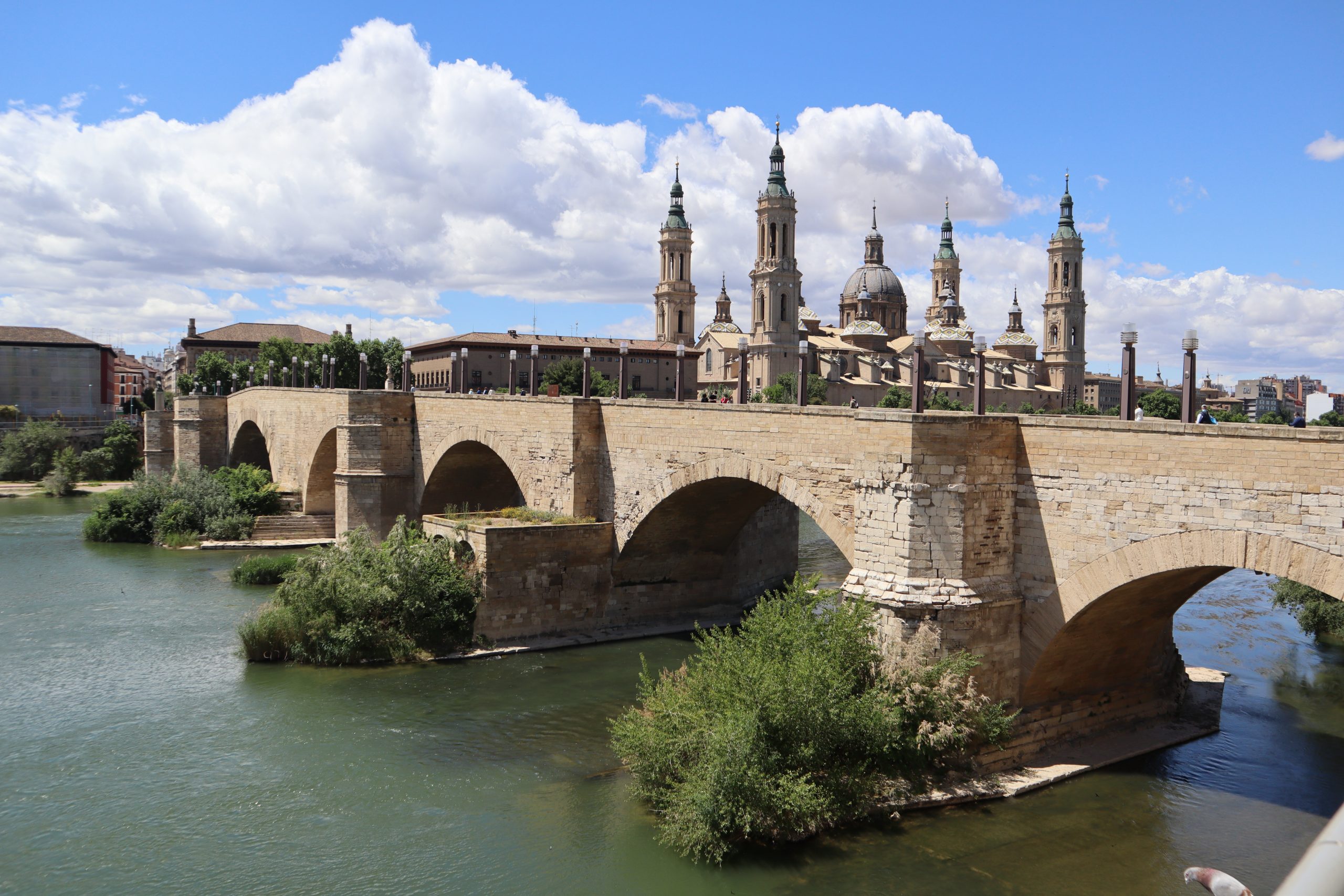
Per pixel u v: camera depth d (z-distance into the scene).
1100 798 30.30
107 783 32.50
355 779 32.97
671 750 29.97
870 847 27.75
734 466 41.91
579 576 50.22
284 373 125.88
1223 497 26.61
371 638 46.09
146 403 169.25
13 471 124.56
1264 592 61.88
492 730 37.53
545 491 53.03
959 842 27.86
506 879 26.70
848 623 30.91
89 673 43.88
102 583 62.56
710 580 55.25
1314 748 34.25
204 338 187.00
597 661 46.44
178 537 76.88
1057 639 31.38
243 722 38.06
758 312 177.62
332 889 26.28
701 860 27.56
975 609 30.95
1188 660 45.12
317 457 80.00
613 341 168.25
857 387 174.75
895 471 32.16
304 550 75.75
